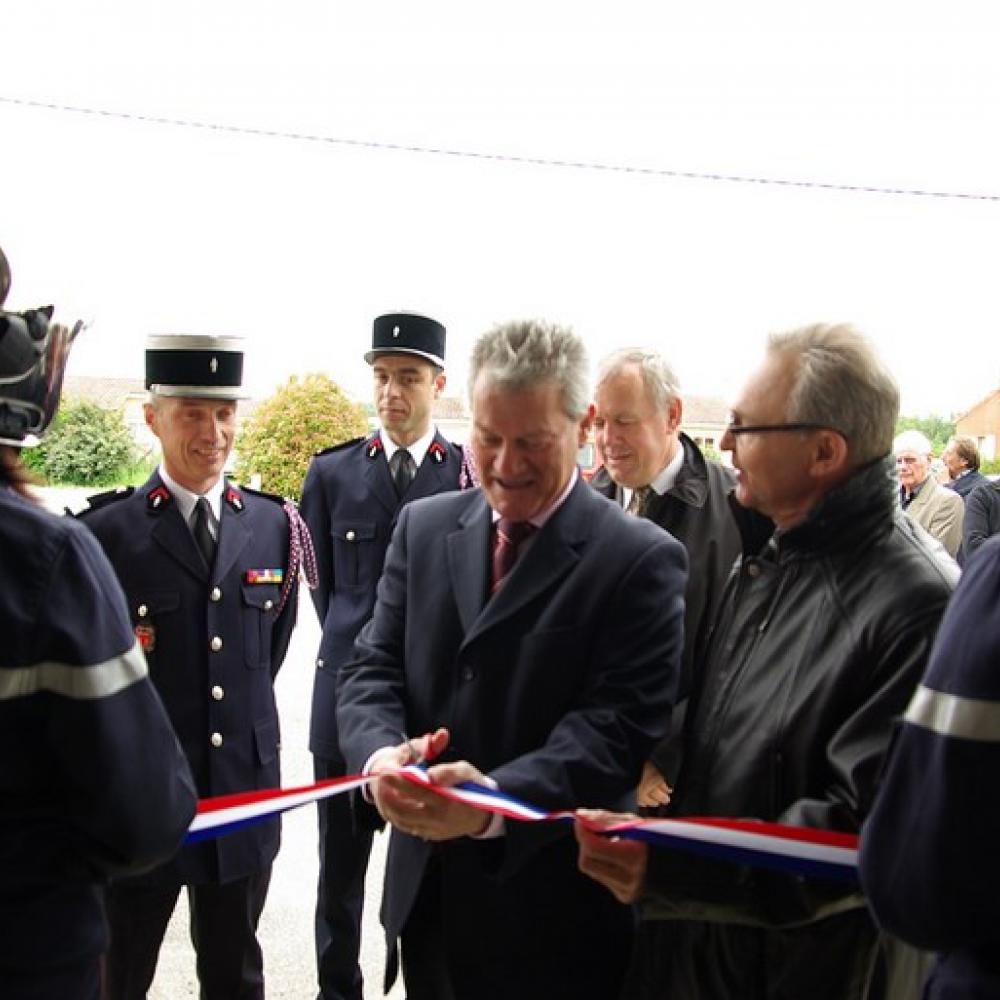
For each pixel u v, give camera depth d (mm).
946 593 1414
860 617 1442
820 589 1512
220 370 2420
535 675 1635
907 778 1115
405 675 1829
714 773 1555
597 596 1641
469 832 1479
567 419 1607
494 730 1659
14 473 1331
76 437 12297
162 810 1320
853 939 1494
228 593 2508
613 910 1710
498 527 1771
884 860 1127
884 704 1364
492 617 1650
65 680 1205
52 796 1276
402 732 1705
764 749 1485
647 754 1617
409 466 3332
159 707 1345
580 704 1641
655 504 2557
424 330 3264
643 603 1640
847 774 1336
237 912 2467
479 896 1656
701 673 1707
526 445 1584
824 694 1438
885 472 1506
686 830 1395
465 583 1736
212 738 2434
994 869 1036
